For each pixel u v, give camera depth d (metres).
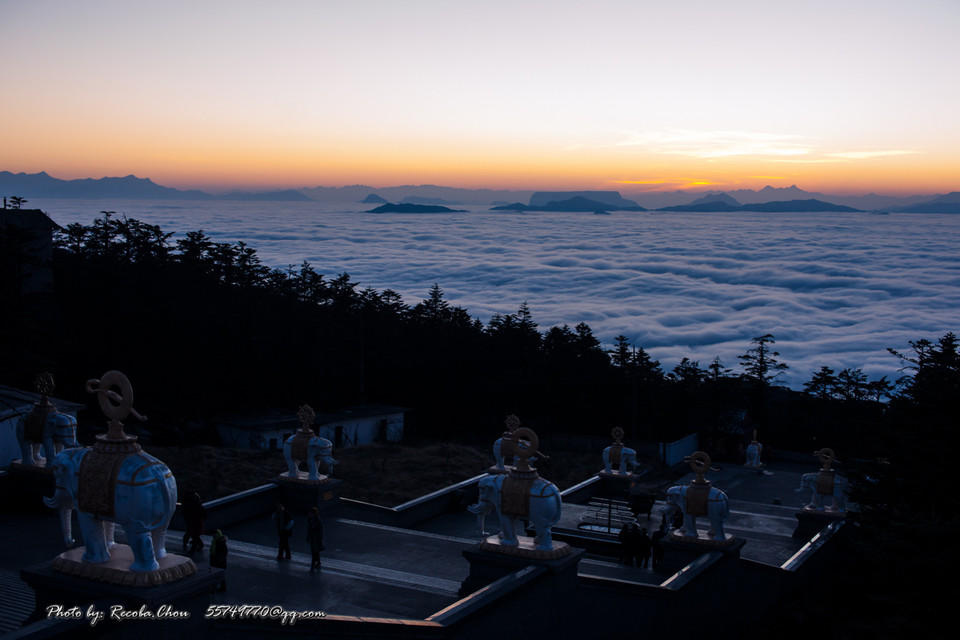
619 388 69.12
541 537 12.78
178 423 54.22
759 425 61.31
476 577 13.09
